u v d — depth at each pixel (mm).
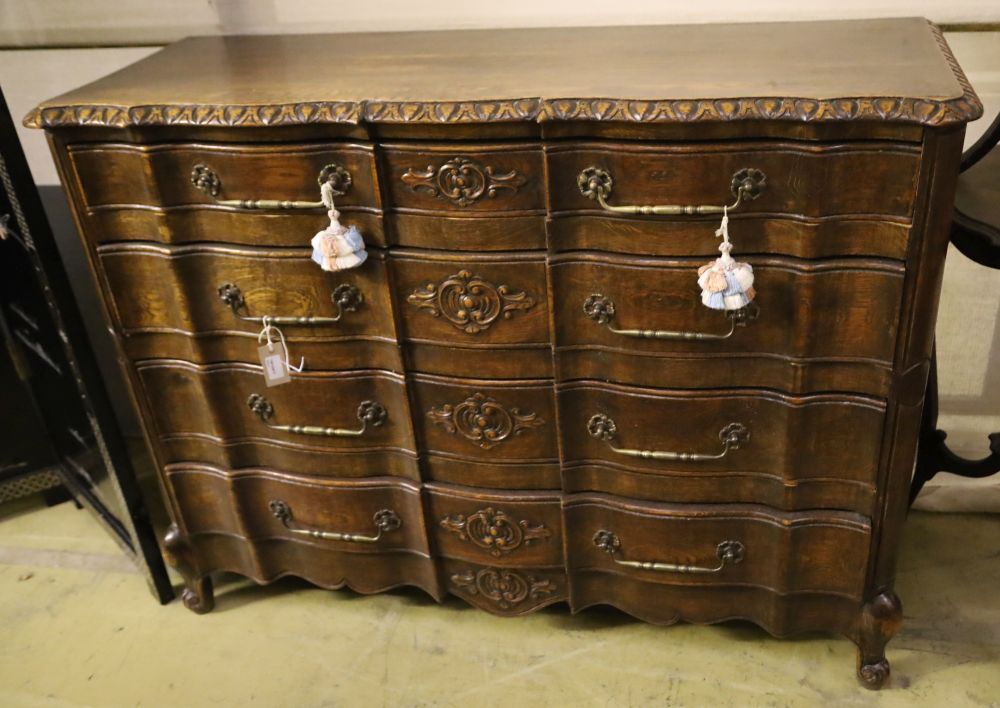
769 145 1144
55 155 1332
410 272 1332
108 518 1906
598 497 1475
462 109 1184
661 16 1623
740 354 1293
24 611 1809
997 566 1751
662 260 1245
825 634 1635
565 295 1306
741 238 1219
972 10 1524
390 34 1659
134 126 1268
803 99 1101
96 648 1715
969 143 1636
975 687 1517
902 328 1211
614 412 1386
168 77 1421
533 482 1487
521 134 1199
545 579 1574
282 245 1349
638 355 1325
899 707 1492
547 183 1220
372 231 1311
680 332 1288
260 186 1299
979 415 1835
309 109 1225
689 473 1407
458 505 1521
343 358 1435
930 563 1766
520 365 1380
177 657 1685
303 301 1386
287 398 1487
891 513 1356
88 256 1408
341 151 1260
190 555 1692
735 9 1595
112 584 1865
